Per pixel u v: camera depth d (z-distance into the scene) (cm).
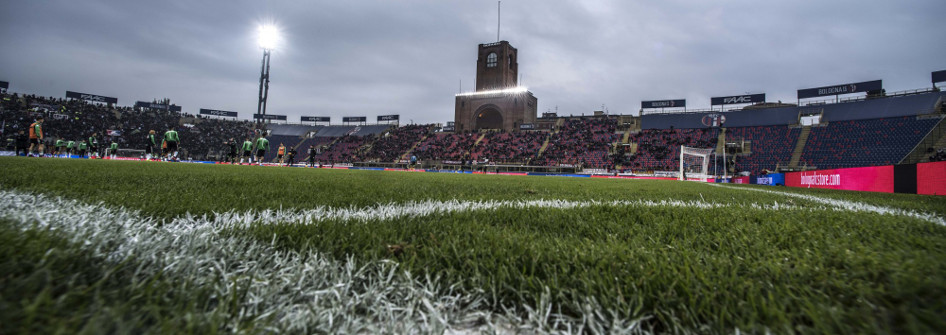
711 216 273
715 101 5288
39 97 5547
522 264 132
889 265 126
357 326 92
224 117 7919
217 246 137
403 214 242
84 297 85
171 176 536
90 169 627
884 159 3459
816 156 3762
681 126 4872
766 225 227
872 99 4097
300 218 208
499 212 267
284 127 7406
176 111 7188
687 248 158
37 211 184
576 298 103
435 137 6184
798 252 154
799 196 614
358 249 141
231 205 240
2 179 334
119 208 203
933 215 331
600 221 236
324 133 7231
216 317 83
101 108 5978
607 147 4806
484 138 5778
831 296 106
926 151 3350
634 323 92
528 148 5209
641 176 3722
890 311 93
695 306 98
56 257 102
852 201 504
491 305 107
